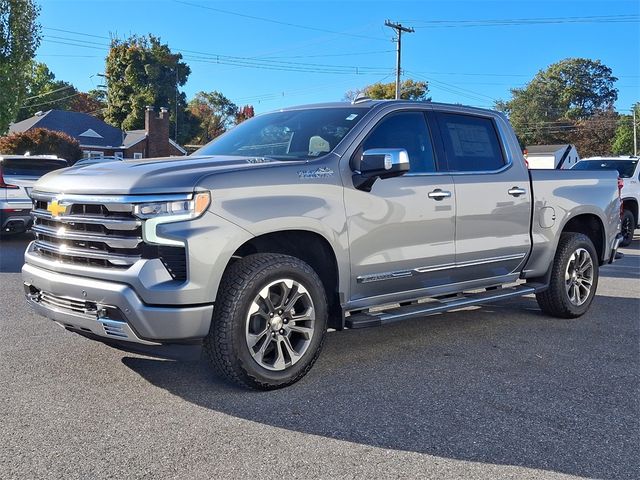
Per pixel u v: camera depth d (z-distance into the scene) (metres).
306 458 3.20
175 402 3.91
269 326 4.04
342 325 4.50
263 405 3.88
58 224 4.10
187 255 3.64
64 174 4.26
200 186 3.74
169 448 3.28
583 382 4.42
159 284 3.63
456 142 5.34
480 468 3.13
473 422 3.69
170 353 3.92
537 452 3.31
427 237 4.91
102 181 3.88
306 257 4.53
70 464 3.09
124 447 3.29
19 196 11.55
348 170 4.47
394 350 5.14
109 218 3.78
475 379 4.45
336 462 3.16
